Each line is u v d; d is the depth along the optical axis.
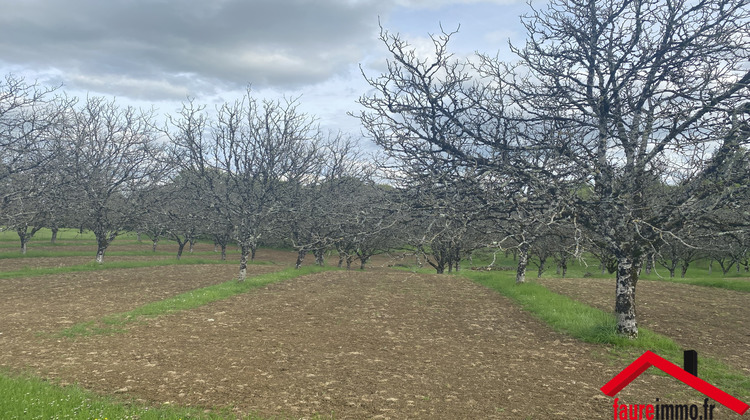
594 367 10.41
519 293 20.59
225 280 25.41
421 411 7.59
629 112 11.53
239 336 12.61
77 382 8.48
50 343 11.44
